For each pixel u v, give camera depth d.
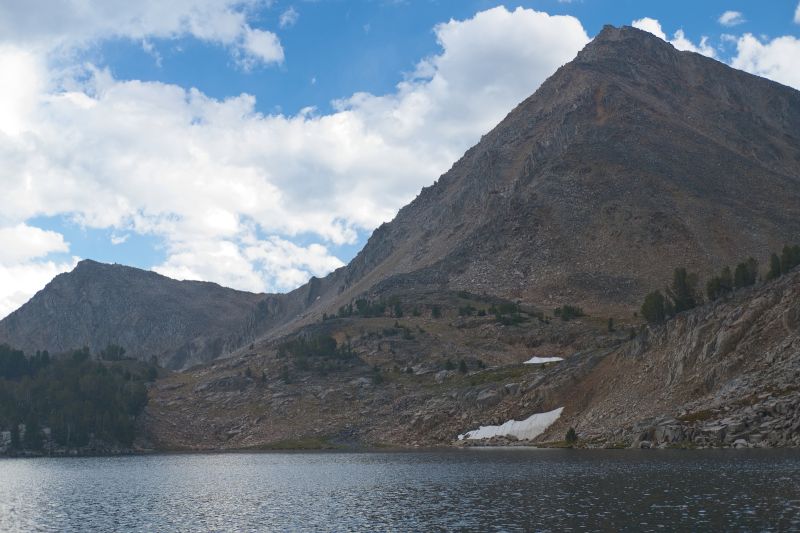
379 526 90.44
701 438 145.25
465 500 106.62
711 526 78.19
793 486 97.19
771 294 172.12
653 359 189.75
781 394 143.88
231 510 110.00
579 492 105.62
